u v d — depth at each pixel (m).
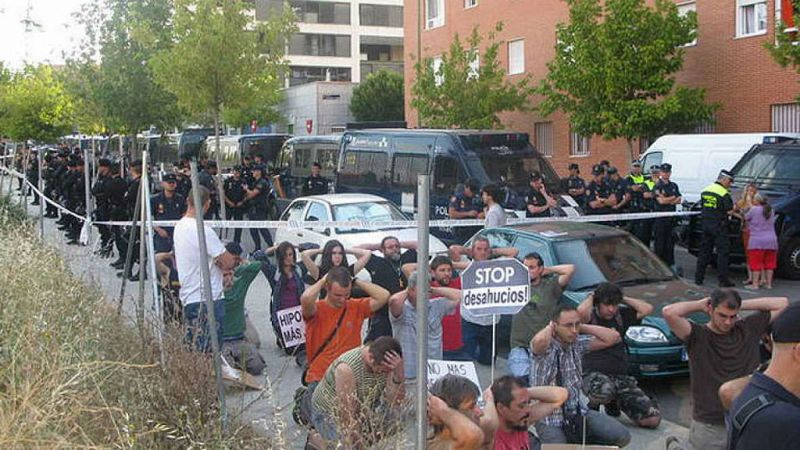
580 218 14.99
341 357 5.81
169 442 5.43
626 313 8.48
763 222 14.27
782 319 3.12
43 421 4.28
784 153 15.99
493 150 17.31
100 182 16.23
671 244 16.17
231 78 19.20
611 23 23.27
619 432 6.62
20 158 31.61
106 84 28.92
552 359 6.55
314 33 75.50
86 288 7.92
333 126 54.88
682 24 23.11
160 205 13.27
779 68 22.80
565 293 9.71
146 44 22.83
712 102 24.73
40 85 38.19
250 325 10.16
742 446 3.08
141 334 6.54
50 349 5.38
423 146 17.84
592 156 28.97
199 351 6.32
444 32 36.56
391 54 78.38
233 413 5.95
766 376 3.15
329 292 6.99
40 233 13.75
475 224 13.99
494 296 6.32
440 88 29.03
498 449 5.27
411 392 6.56
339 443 4.93
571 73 23.95
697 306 6.36
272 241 19.08
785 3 17.50
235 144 32.78
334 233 14.20
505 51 33.00
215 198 19.92
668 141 20.14
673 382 9.36
